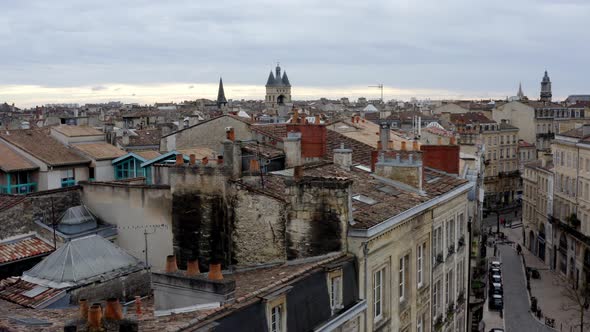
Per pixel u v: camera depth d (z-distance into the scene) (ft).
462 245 122.93
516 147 476.54
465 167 162.30
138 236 95.66
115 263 81.97
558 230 284.00
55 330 56.18
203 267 84.64
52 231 95.96
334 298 70.54
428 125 350.43
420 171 97.71
